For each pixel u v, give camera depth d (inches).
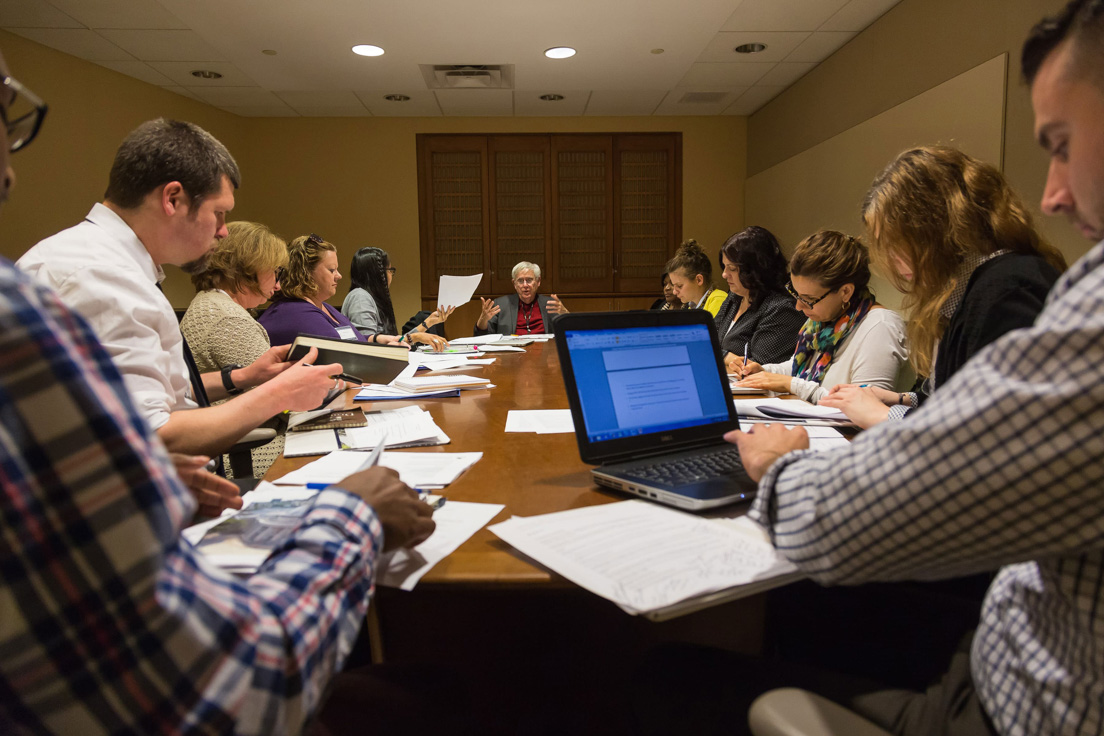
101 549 13.6
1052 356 16.0
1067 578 18.2
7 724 13.8
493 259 233.5
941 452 17.2
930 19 127.5
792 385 67.0
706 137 231.9
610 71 180.7
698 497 31.4
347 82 186.4
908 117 134.8
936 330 46.7
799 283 77.2
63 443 13.3
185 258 55.6
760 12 142.1
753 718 20.6
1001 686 20.6
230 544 27.6
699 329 43.2
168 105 191.3
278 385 49.6
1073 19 17.9
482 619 43.4
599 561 26.0
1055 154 19.7
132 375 47.0
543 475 39.4
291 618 17.1
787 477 23.6
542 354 110.0
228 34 148.1
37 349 13.1
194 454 47.1
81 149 160.9
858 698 24.5
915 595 34.6
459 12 139.3
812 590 37.4
